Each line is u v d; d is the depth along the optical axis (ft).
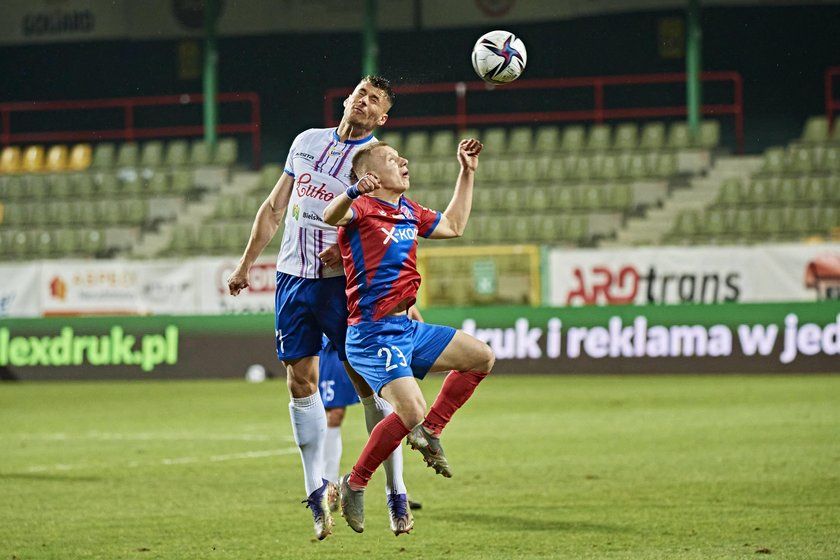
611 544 66.49
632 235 248.93
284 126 325.83
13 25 311.68
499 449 109.60
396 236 59.72
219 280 204.13
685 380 178.19
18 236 270.67
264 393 175.22
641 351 186.70
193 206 272.10
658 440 112.78
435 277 214.28
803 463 95.66
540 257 201.26
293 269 63.16
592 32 308.81
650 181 258.78
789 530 69.41
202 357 200.44
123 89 329.72
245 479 95.25
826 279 188.14
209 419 142.61
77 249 268.00
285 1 305.32
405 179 60.70
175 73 328.29
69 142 329.52
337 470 82.53
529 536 69.41
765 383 169.78
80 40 312.09
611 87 309.83
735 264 190.60
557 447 110.01
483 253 212.02
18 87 330.54
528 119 291.79
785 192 248.93
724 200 249.96
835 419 125.70
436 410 61.57
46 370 205.16
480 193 261.44
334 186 62.44
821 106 303.48
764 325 182.50
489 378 189.47
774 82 304.50
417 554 65.26
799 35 303.07
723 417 130.21
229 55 325.62
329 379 82.02
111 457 110.01
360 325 59.47
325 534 62.95
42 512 80.53
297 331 63.36
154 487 91.40
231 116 327.47
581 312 188.96
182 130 326.65
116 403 164.96
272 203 65.05
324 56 322.55
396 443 58.95
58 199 284.00
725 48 305.73
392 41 319.47
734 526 71.00
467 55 315.99
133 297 206.90
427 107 317.63
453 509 79.05
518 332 191.01
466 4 302.66
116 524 75.82
